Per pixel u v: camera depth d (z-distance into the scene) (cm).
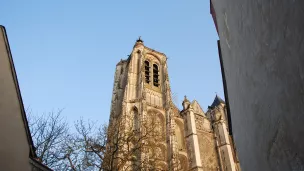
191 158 6078
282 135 689
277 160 789
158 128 6344
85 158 3058
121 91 7800
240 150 1473
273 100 708
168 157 5616
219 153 6875
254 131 1003
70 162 2858
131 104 6562
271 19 638
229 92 1588
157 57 8962
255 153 1059
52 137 2836
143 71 7669
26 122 1394
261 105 834
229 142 6994
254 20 776
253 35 808
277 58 634
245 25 888
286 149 687
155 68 8612
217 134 7306
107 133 3425
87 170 3017
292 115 594
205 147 6931
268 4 642
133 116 6238
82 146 3102
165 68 8400
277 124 711
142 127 5278
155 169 4022
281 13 575
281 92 638
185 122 6975
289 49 559
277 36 616
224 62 1611
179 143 6581
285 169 739
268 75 718
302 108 535
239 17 956
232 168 6381
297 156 621
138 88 7231
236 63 1153
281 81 629
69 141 3095
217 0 1405
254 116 951
